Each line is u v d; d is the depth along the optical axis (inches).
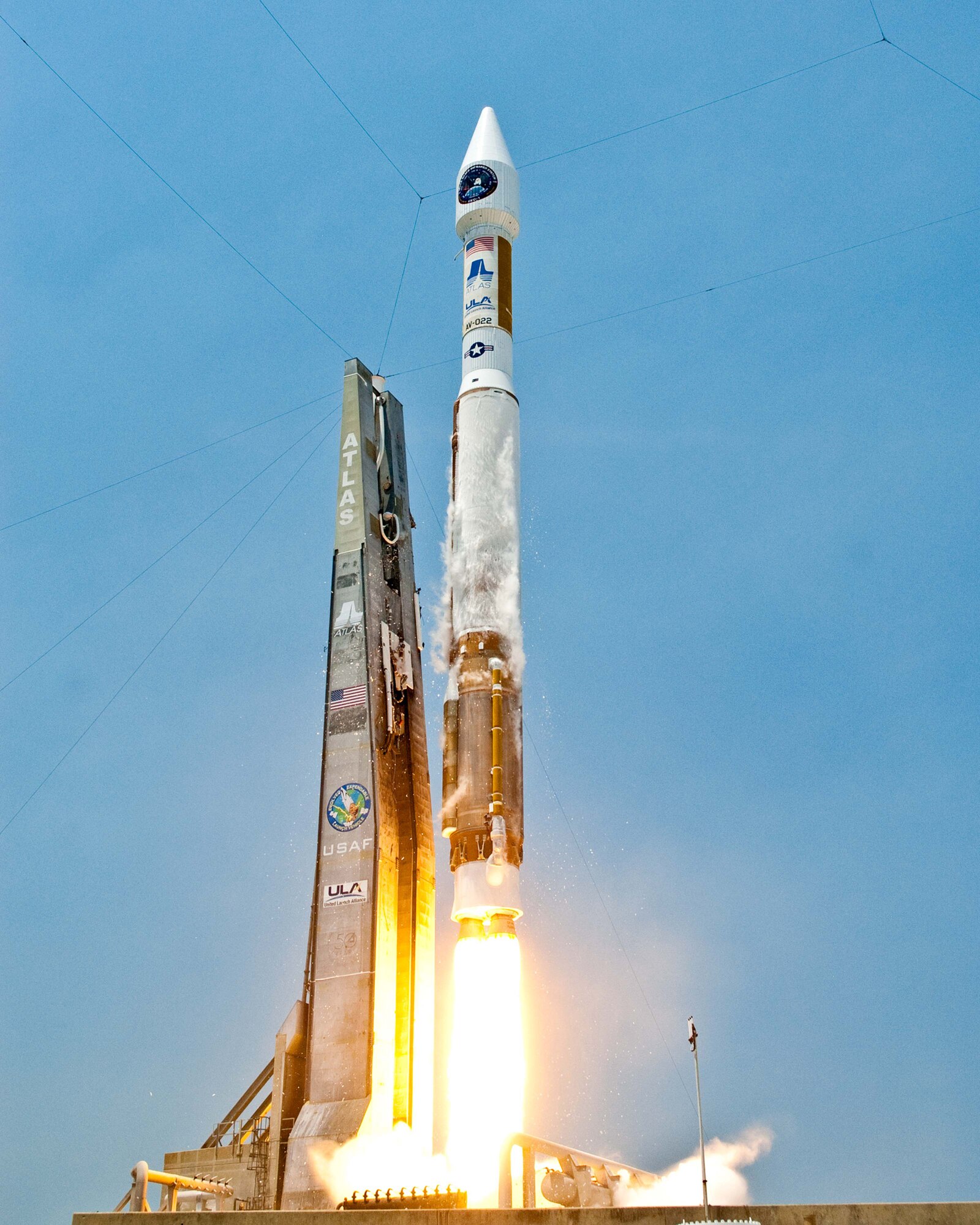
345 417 2504.9
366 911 2082.9
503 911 1840.6
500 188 2175.2
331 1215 1471.5
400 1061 2090.3
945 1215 1256.2
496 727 1857.8
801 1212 1288.1
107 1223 1544.0
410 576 2496.3
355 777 2182.6
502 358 2081.7
